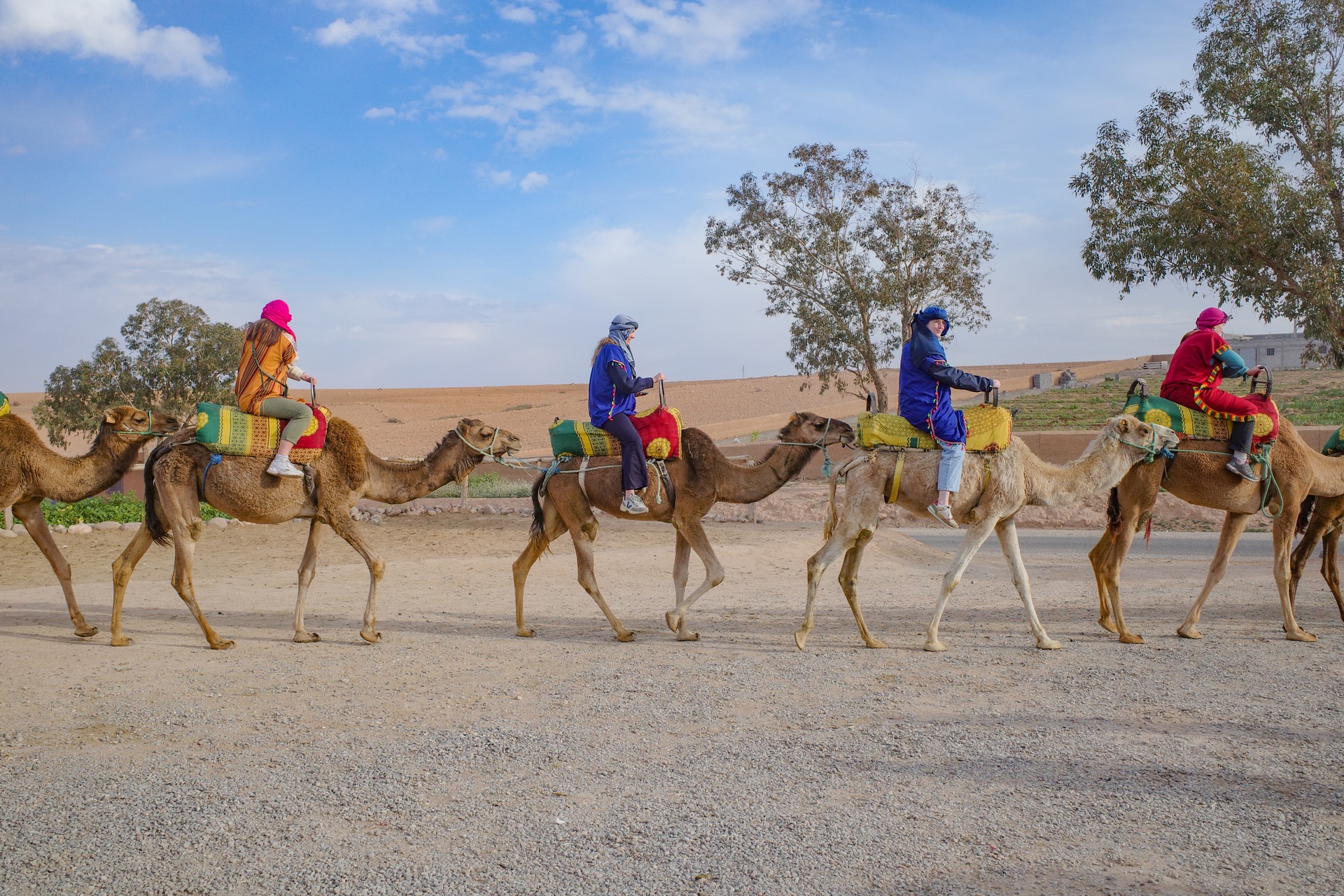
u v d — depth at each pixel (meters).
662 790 4.96
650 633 9.60
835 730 5.97
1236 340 76.62
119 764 5.48
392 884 3.94
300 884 3.95
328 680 7.55
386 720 6.38
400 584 13.20
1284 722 6.00
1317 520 9.47
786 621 10.18
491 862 4.14
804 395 81.00
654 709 6.54
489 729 6.11
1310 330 23.64
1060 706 6.46
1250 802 4.70
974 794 4.85
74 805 4.83
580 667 7.92
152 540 9.09
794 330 35.69
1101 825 4.45
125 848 4.32
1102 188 25.00
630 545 17.05
